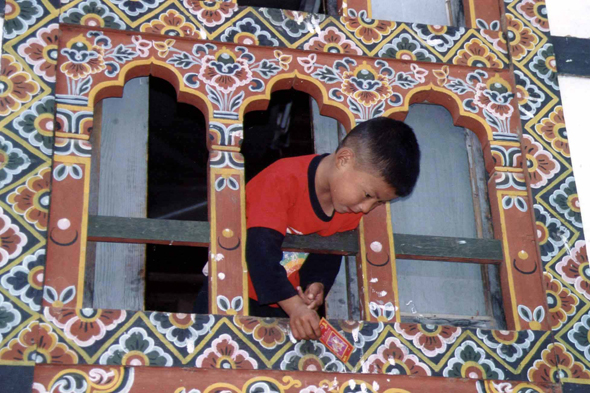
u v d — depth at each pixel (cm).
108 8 351
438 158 413
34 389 284
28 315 291
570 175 371
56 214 313
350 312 369
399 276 396
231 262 322
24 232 303
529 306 344
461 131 419
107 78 340
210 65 354
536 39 400
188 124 618
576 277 351
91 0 351
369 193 324
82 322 296
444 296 396
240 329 309
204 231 327
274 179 334
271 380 304
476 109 378
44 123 322
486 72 388
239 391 299
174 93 493
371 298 333
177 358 298
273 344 309
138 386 292
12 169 312
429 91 375
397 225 399
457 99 377
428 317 388
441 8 434
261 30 365
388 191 324
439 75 379
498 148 372
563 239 357
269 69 359
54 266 305
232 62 357
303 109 616
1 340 285
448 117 421
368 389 310
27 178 312
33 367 283
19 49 333
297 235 342
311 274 359
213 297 315
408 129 335
